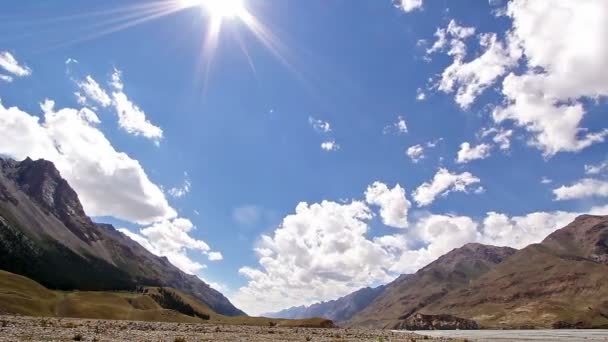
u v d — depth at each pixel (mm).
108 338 49750
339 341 65312
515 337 134875
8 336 45625
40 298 198625
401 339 84000
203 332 79500
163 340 49719
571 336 146250
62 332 55688
